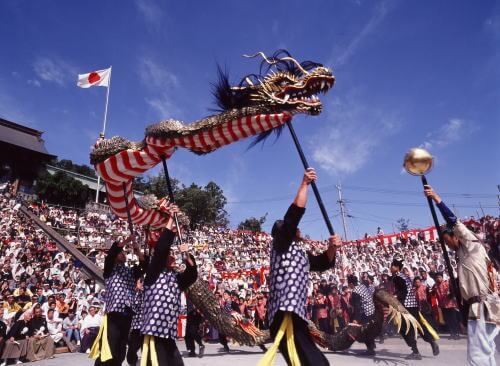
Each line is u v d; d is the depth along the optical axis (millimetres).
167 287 3506
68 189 34219
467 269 3502
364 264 17016
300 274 2803
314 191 3186
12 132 35594
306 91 3695
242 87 3914
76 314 10922
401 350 7836
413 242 18094
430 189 3695
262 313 12430
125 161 4332
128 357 5082
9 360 7949
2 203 25141
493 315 3309
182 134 3980
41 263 16328
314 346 2672
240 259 22922
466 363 6059
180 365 3393
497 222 11609
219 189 43344
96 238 23594
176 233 3756
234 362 7387
